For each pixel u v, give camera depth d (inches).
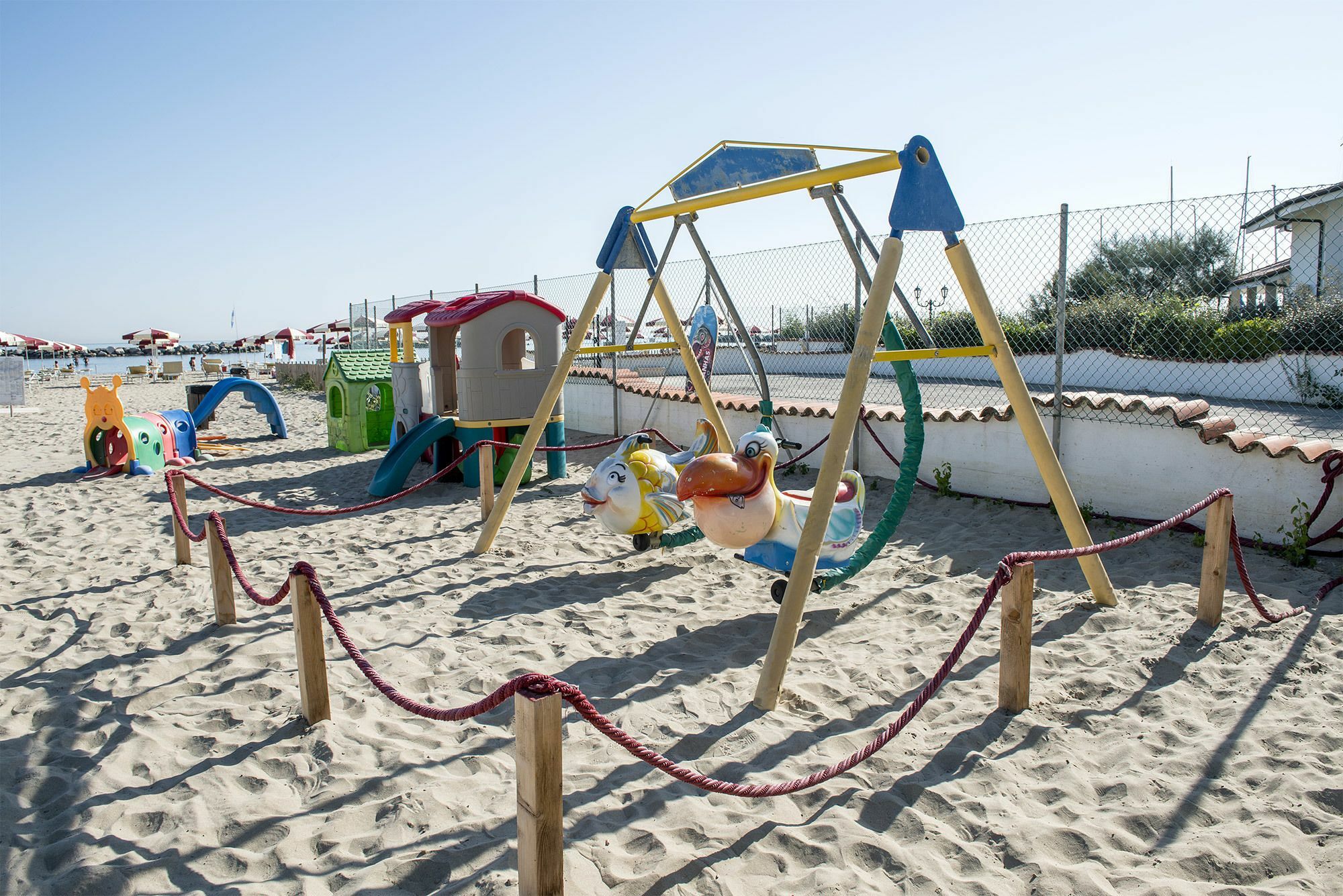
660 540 290.7
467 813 139.1
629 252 325.1
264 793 147.5
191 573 285.0
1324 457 245.4
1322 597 219.0
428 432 431.5
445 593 259.8
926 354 235.3
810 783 124.3
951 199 208.8
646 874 122.0
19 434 710.5
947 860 124.5
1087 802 139.0
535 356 438.6
